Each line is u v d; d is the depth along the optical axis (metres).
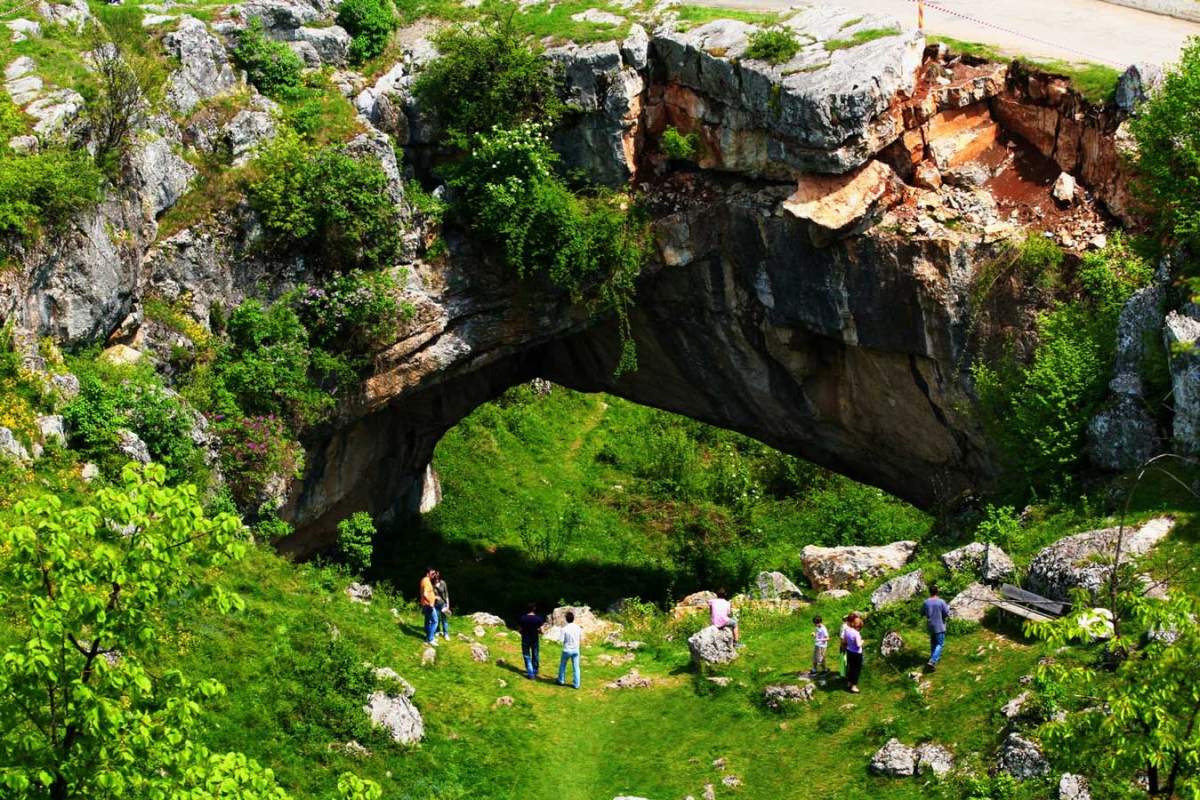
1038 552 24.58
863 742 21.66
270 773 14.72
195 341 29.14
